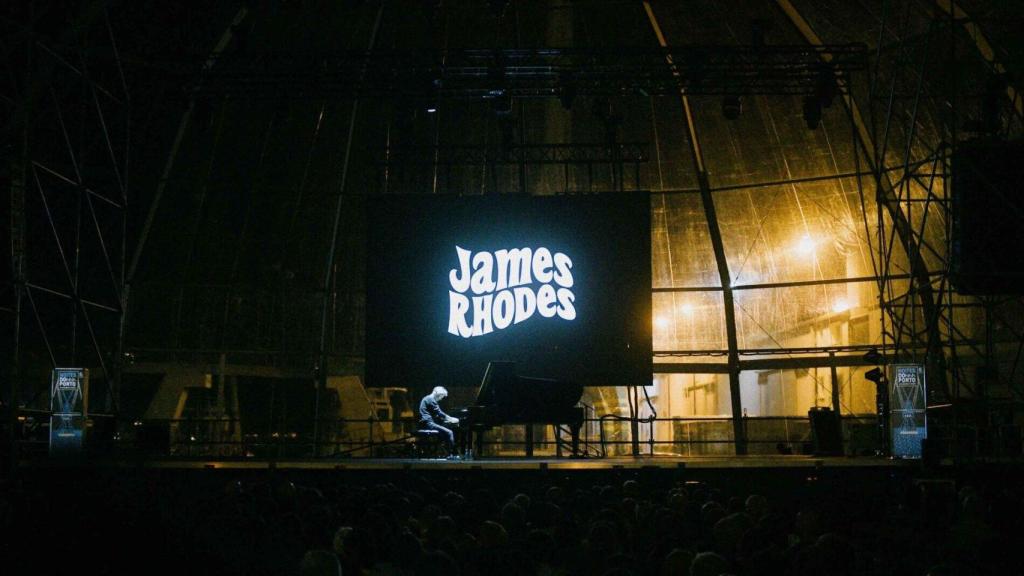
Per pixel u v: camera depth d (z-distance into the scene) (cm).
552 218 1980
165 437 1686
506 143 1953
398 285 1970
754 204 2128
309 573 417
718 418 2083
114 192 1981
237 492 916
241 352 2145
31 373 1961
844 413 2127
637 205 1970
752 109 2050
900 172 1986
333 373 2164
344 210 2178
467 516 740
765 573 502
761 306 2136
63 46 1588
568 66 1773
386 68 1750
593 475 1268
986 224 1384
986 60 1692
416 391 2195
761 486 1287
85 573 546
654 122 2134
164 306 2123
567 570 515
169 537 613
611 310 1955
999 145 1395
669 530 648
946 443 1472
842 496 1030
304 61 1803
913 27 1811
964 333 1941
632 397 2319
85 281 2014
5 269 1477
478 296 1966
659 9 2056
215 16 1936
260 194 2148
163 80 1772
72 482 1219
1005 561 532
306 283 2169
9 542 609
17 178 1538
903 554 585
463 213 1984
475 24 2120
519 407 1583
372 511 678
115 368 1917
